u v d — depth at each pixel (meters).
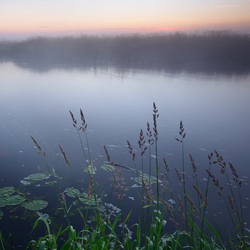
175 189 3.60
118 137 5.65
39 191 3.44
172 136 5.84
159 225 1.85
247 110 8.50
